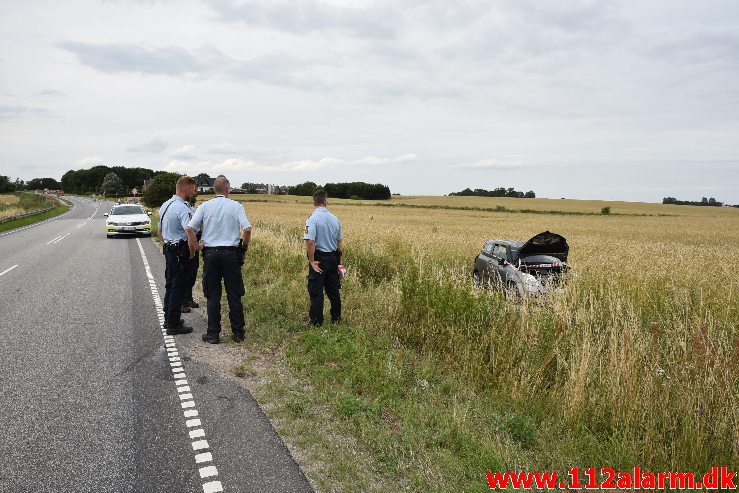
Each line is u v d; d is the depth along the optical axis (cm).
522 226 3728
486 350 546
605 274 1007
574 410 425
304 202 8581
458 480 329
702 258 1366
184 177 676
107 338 629
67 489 304
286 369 521
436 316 609
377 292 862
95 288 979
